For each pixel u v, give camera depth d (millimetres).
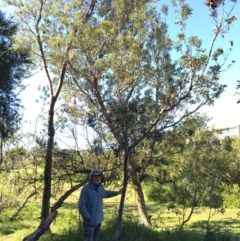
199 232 9781
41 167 12461
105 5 10586
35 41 10625
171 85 9945
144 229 9430
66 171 11297
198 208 14508
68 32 10102
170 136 11805
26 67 6172
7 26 5781
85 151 11109
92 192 7617
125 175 8805
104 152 10898
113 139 10180
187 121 12273
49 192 10734
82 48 10047
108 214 11336
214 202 11023
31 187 14320
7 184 14219
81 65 10195
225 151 13773
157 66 10242
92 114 10539
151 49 10398
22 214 15648
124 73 10336
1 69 5504
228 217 14359
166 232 9711
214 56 9328
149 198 21062
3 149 13328
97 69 10070
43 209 10602
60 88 11039
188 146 12414
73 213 12875
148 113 9617
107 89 10320
